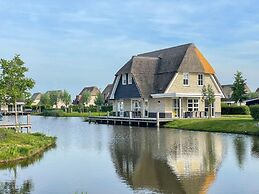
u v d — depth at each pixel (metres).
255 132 33.69
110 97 57.19
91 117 60.97
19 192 14.49
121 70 55.09
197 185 15.10
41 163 20.39
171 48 55.38
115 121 54.19
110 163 20.19
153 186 15.08
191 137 32.31
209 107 50.75
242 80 70.06
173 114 49.62
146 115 52.06
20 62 34.44
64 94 122.00
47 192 14.49
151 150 24.73
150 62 53.94
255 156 21.44
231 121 39.12
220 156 21.72
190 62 50.41
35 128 46.94
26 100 35.59
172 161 20.41
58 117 84.75
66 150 25.39
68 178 16.72
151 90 51.44
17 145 24.38
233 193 13.94
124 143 28.95
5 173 17.88
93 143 29.30
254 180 15.75
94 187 15.12
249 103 50.25
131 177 16.73
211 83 52.06
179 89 49.69
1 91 32.88
